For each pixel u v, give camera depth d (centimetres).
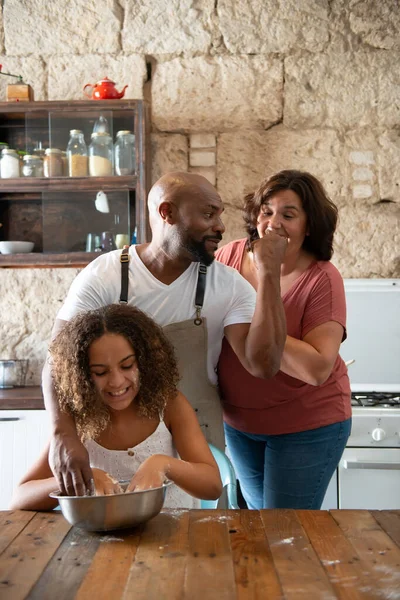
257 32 333
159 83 335
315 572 108
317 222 205
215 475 149
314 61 331
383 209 330
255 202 212
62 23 338
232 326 184
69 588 103
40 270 341
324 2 331
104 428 153
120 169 308
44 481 149
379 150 330
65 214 312
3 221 325
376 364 319
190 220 170
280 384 204
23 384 332
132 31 336
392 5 329
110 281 181
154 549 119
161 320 183
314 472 208
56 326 182
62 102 310
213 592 100
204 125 334
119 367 149
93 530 128
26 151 314
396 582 104
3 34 340
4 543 123
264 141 333
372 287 320
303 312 205
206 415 191
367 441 271
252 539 124
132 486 134
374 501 271
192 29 334
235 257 225
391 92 330
